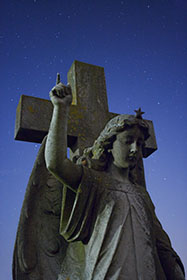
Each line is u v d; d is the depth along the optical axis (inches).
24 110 129.3
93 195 104.7
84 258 103.3
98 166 112.0
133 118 112.7
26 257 107.2
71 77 151.3
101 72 154.4
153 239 107.3
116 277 93.9
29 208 110.1
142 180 130.1
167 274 111.0
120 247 98.1
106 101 147.8
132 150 109.5
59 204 114.3
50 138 99.1
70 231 102.6
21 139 131.1
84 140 134.3
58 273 109.0
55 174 100.0
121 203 105.3
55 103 99.7
